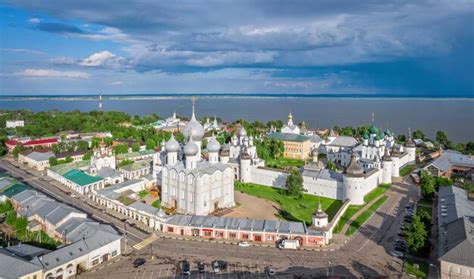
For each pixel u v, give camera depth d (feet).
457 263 352.49
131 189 627.46
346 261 399.03
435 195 611.06
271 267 385.29
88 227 425.69
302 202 606.96
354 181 583.58
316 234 438.81
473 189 631.56
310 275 369.91
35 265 341.82
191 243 442.91
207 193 544.62
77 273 371.97
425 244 402.72
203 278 363.56
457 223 417.69
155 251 420.77
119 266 386.52
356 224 502.79
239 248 429.79
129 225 495.00
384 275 369.71
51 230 458.91
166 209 558.97
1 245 426.92
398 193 646.74
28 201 531.09
